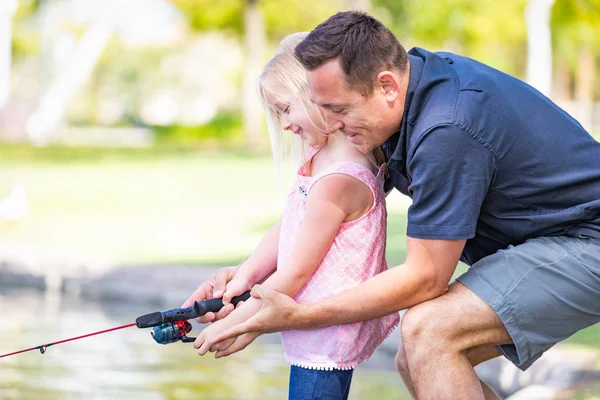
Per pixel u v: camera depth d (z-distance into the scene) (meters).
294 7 34.22
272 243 3.79
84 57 34.03
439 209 3.20
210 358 6.70
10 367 6.27
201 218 14.81
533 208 3.35
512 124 3.22
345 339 3.46
